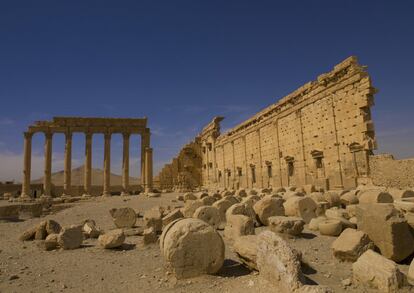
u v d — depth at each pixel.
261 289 6.46
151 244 12.23
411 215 9.03
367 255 7.20
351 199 16.72
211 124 62.47
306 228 13.41
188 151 68.38
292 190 28.17
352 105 26.16
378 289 6.56
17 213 24.33
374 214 9.01
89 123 58.19
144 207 28.88
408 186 21.28
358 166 25.52
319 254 9.49
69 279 8.17
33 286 7.64
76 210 28.59
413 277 7.09
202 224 7.93
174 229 7.80
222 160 57.22
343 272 7.88
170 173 72.62
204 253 7.71
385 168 23.06
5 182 68.81
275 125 38.97
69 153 56.59
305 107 33.06
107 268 9.12
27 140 55.47
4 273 8.83
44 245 12.21
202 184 67.25
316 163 31.16
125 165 58.34
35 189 62.00
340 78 27.75
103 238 11.91
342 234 9.27
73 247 12.17
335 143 28.05
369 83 24.34
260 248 7.12
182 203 30.38
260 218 14.41
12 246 13.06
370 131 24.77
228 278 7.48
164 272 8.28
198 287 7.02
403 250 8.44
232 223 11.82
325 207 15.31
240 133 49.69
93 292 7.11
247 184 47.12
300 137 33.62
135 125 60.09
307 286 5.67
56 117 56.75
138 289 7.16
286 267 6.26
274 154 39.31
